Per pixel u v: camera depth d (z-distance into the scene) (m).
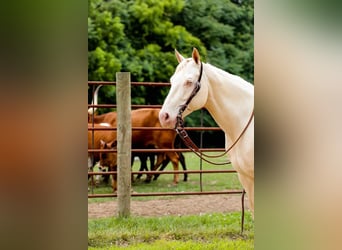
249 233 6.74
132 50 16.16
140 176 11.95
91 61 15.37
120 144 7.37
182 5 16.92
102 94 15.55
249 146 5.43
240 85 5.60
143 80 16.42
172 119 5.78
